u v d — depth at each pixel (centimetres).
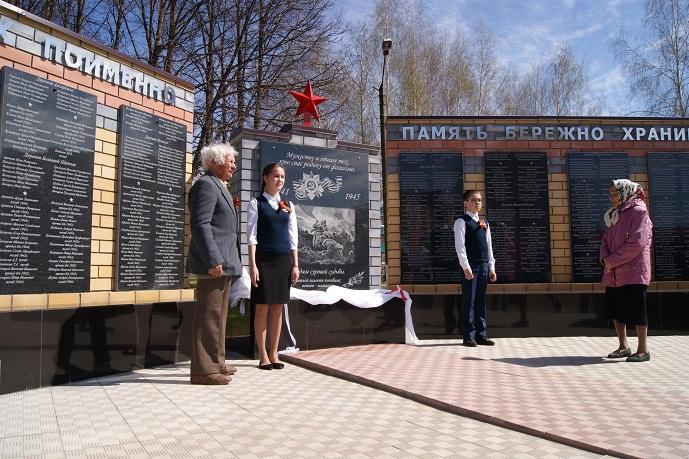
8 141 451
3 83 449
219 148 503
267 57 1519
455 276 808
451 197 825
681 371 532
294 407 399
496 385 457
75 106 509
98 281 530
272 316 568
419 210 820
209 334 483
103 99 546
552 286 815
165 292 590
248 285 627
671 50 2205
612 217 622
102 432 335
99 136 539
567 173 841
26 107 466
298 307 657
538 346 708
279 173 567
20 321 448
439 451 303
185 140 634
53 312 471
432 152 832
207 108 1380
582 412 370
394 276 810
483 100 2873
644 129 855
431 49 2723
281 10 1504
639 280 595
